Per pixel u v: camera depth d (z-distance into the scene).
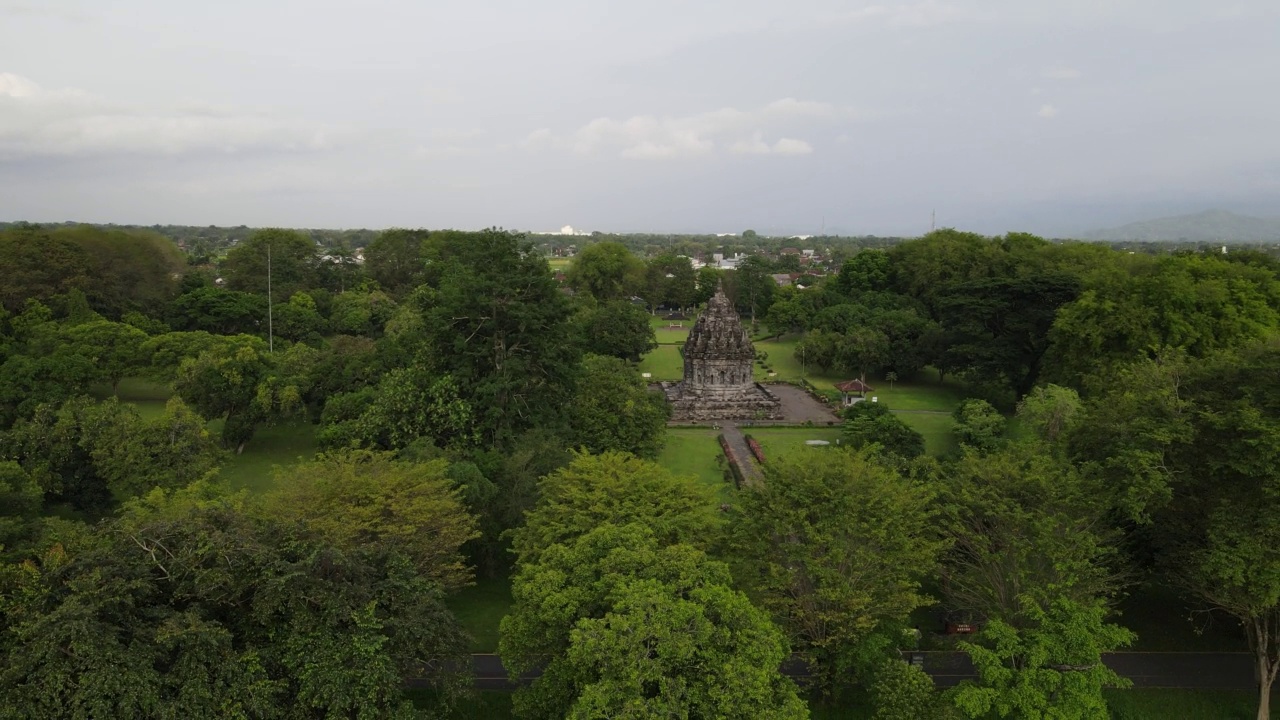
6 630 30.34
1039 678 34.84
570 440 74.38
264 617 31.38
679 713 29.16
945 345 123.50
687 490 48.75
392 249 190.62
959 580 46.00
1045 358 98.69
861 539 42.16
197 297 131.88
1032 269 132.38
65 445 61.81
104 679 27.38
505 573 58.81
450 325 72.56
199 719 28.80
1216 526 40.00
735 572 42.66
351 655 32.06
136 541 32.59
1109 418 49.66
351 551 37.09
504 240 74.94
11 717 27.42
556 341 76.06
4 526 41.72
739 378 113.12
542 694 35.75
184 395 82.38
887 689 36.25
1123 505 42.88
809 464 46.47
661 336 185.25
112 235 139.50
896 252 172.25
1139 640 49.75
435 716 35.47
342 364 94.56
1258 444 38.91
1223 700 43.62
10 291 117.38
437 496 49.62
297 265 173.25
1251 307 86.12
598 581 36.25
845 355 127.19
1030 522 43.03
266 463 82.12
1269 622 45.12
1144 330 83.88
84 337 93.69
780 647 34.12
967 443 79.94
